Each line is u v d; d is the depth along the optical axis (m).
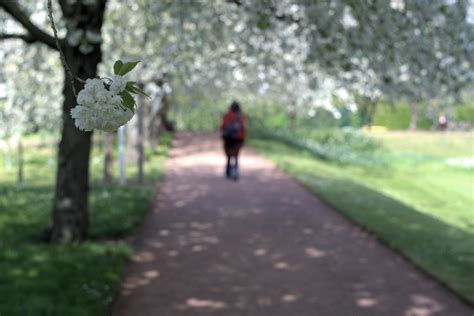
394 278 7.17
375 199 13.20
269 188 14.59
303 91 21.06
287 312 5.88
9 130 18.61
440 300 6.36
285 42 9.38
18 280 6.32
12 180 17.88
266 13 7.67
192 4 9.05
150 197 12.48
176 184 15.15
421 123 44.91
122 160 14.96
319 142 32.47
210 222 10.40
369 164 24.50
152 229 9.74
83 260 7.23
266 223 10.39
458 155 29.88
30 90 15.43
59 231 8.46
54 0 10.64
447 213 13.80
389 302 6.26
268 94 23.94
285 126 43.47
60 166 8.51
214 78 17.17
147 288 6.57
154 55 12.36
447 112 9.97
